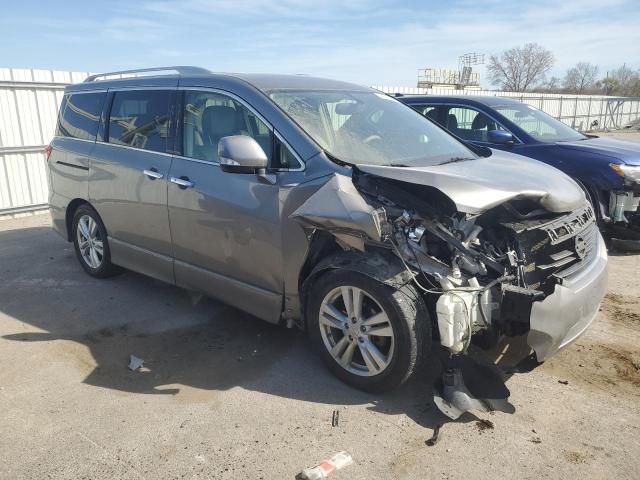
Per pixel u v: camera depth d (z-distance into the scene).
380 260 3.11
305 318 3.56
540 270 3.21
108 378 3.54
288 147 3.48
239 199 3.62
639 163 6.12
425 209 3.11
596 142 6.99
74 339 4.12
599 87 74.56
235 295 3.84
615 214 6.12
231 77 4.00
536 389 3.37
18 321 4.45
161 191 4.20
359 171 3.21
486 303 2.99
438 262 3.02
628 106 41.25
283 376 3.55
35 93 9.27
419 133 4.19
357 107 4.11
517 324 3.08
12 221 8.75
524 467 2.66
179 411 3.15
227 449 2.80
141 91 4.64
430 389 3.36
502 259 3.12
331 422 3.03
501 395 3.07
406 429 2.96
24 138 9.20
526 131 6.95
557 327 2.91
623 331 4.18
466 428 2.97
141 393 3.35
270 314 3.63
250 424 3.02
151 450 2.80
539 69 70.75
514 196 3.09
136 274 5.61
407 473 2.62
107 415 3.11
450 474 2.61
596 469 2.64
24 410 3.15
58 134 5.68
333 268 3.26
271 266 3.52
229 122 3.86
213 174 3.82
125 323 4.41
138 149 4.52
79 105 5.39
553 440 2.87
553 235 3.23
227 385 3.45
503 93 30.28
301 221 3.16
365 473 2.62
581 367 3.63
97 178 4.91
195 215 3.93
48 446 2.83
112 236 4.98
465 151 4.20
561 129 7.49
